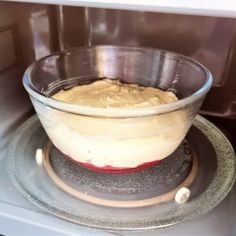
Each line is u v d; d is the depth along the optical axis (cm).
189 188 43
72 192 42
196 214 38
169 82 55
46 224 38
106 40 62
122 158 40
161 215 38
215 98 60
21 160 47
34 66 49
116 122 37
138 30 60
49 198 41
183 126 41
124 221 37
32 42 57
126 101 48
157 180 44
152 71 57
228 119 59
